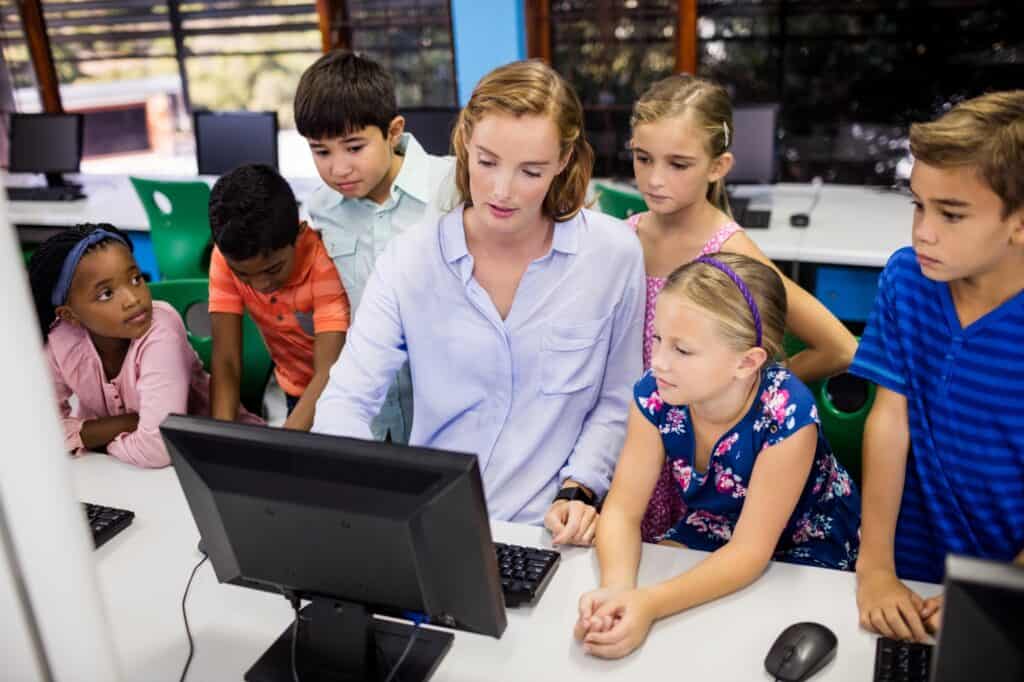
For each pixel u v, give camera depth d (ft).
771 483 4.35
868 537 4.36
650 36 13.11
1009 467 4.10
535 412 5.02
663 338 4.29
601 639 3.80
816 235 10.59
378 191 6.26
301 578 3.71
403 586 3.51
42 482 2.33
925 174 3.54
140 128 16.31
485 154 4.26
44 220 13.12
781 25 12.45
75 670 2.55
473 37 13.75
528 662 3.83
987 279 3.91
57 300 5.72
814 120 12.74
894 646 3.73
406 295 4.89
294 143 15.43
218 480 3.58
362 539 3.43
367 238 6.35
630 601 3.93
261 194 5.69
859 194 12.35
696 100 5.78
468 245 4.85
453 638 3.97
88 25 15.72
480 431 5.08
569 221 4.85
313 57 14.99
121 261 5.76
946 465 4.27
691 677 3.68
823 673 3.68
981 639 2.53
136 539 4.90
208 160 14.28
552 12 13.53
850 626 3.96
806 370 5.77
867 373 4.42
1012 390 3.98
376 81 5.84
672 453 4.80
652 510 5.39
